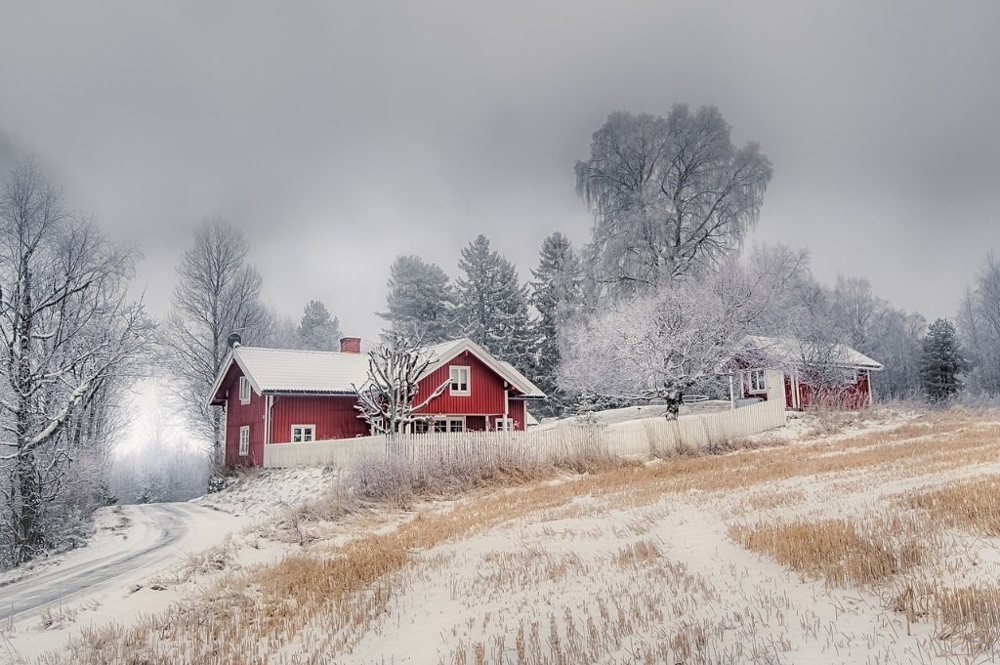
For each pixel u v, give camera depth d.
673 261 44.81
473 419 37.31
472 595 9.62
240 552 14.95
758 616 7.33
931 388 52.81
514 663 6.93
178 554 16.62
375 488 21.66
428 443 24.28
